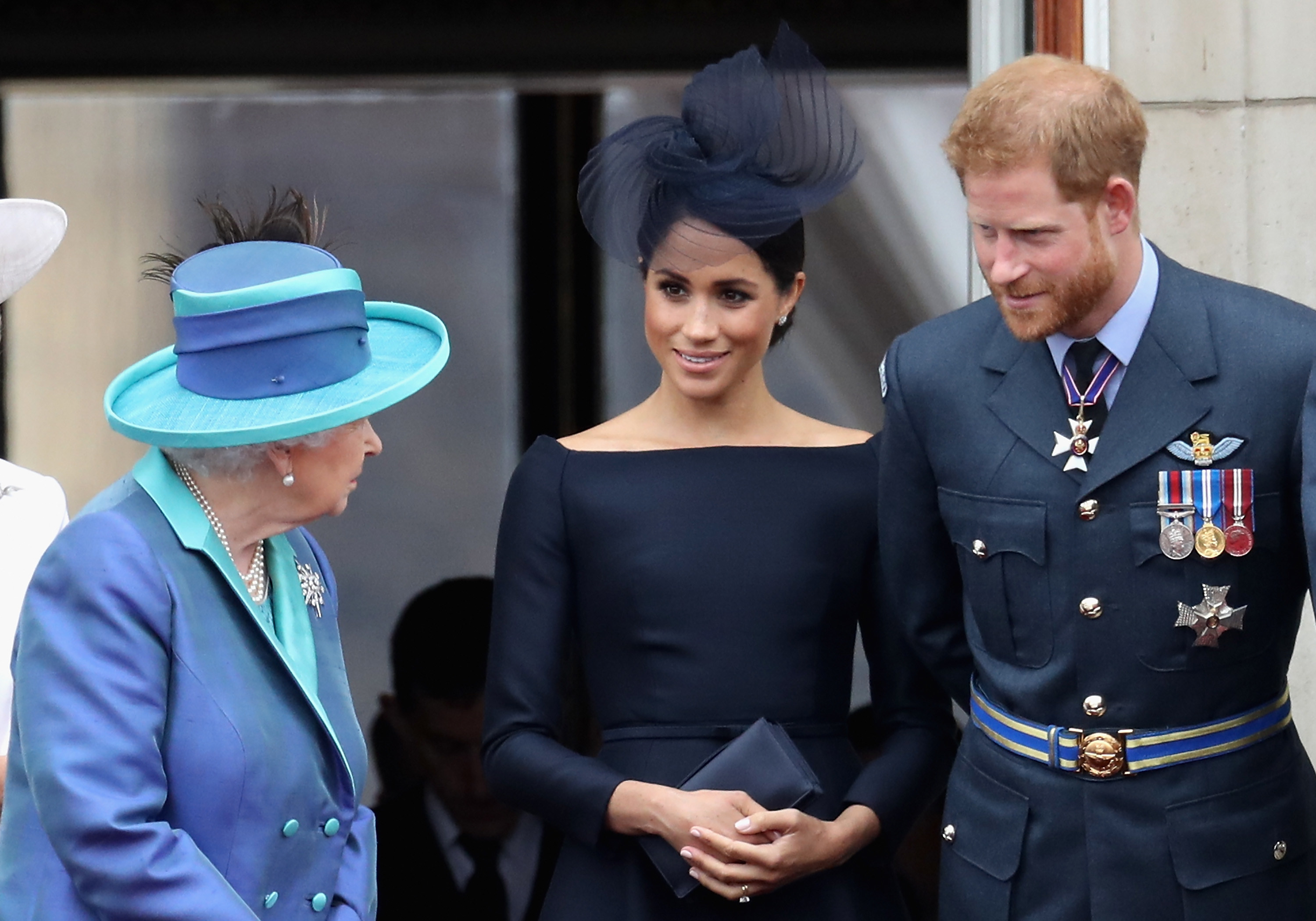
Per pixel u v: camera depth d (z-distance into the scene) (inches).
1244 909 378.9
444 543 812.6
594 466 480.4
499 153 824.9
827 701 470.0
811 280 784.3
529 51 818.2
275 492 354.9
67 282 826.2
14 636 435.8
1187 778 380.8
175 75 824.9
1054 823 388.8
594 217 472.1
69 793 321.7
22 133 826.2
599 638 472.4
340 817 361.7
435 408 823.1
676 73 818.2
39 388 828.6
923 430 414.6
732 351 471.2
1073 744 385.7
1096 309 379.2
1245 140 525.0
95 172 826.8
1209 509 372.2
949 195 783.1
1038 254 361.4
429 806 745.0
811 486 475.8
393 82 826.2
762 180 459.2
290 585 373.1
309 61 824.9
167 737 336.8
